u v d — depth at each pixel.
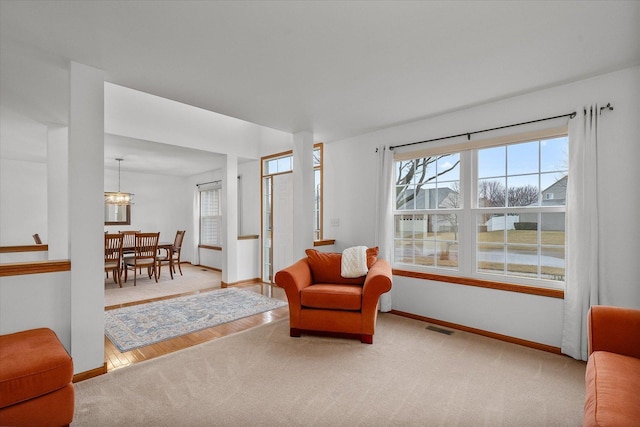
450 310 3.30
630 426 1.10
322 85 2.67
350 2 1.64
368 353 2.64
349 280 3.41
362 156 4.14
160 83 2.62
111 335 3.04
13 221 5.79
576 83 2.59
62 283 2.21
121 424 1.74
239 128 5.38
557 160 2.74
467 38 1.98
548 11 1.71
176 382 2.18
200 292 4.81
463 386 2.13
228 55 2.18
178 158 5.53
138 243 5.45
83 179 2.26
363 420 1.78
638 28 1.85
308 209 4.03
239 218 6.34
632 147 2.34
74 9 1.68
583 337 2.47
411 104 3.10
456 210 3.32
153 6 1.67
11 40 1.98
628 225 2.35
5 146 4.75
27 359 1.56
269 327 3.27
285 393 2.04
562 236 2.71
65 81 2.57
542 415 1.83
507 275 3.00
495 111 3.04
